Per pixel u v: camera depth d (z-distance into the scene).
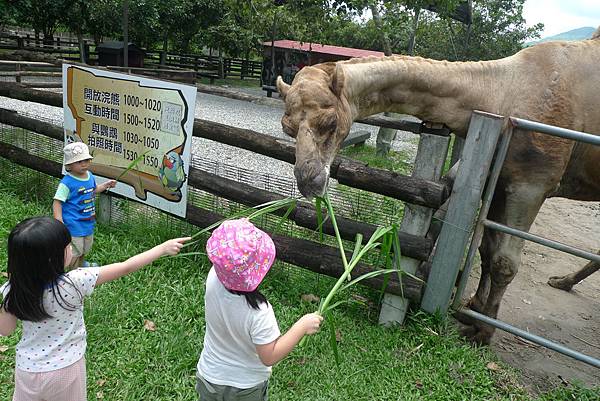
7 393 2.47
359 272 3.39
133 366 2.72
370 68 2.85
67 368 1.89
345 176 3.26
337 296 3.56
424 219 3.20
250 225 1.69
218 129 3.82
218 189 3.95
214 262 1.62
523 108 2.94
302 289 3.68
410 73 2.88
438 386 2.81
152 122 3.96
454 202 3.02
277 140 3.68
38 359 1.85
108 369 2.69
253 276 1.64
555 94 2.90
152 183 4.11
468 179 2.94
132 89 3.99
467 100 2.95
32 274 1.72
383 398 2.68
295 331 1.81
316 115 2.55
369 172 3.19
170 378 2.65
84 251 3.52
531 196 3.01
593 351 3.61
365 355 3.01
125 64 14.91
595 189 3.34
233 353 1.80
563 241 5.99
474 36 19.52
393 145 11.03
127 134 4.15
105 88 4.17
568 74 2.93
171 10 21.84
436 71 2.91
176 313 3.20
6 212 4.41
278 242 3.65
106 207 4.54
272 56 17.39
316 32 10.14
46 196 5.01
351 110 2.82
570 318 4.12
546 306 4.30
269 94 18.20
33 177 5.23
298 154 2.54
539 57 2.99
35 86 6.42
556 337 3.78
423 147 3.11
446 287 3.18
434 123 3.07
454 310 3.28
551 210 7.33
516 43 19.72
